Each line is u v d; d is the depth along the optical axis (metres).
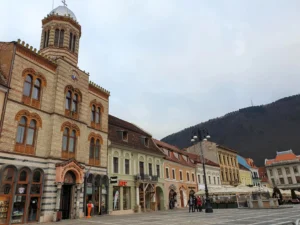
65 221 19.88
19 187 18.81
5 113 18.86
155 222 17.38
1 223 17.17
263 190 36.91
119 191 30.09
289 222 14.42
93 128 28.30
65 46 27.66
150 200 35.25
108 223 17.50
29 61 21.83
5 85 19.16
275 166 93.19
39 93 22.45
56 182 21.22
